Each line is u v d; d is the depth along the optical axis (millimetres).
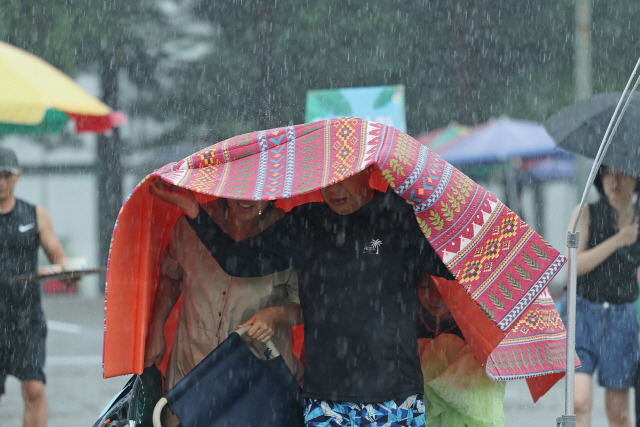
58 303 60938
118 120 28547
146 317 13078
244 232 13531
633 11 60875
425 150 12906
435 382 14438
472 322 13836
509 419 24234
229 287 13812
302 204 13633
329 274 13078
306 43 60062
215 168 12789
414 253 13188
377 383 12758
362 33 60188
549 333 13625
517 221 12688
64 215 78000
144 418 13922
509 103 62875
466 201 12586
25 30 57688
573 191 62188
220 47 61156
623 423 18594
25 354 19078
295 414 13500
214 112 61062
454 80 62125
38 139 72812
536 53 63250
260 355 13992
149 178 12719
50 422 23656
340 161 12539
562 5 62688
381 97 25266
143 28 61906
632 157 17609
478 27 62531
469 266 12523
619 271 17812
